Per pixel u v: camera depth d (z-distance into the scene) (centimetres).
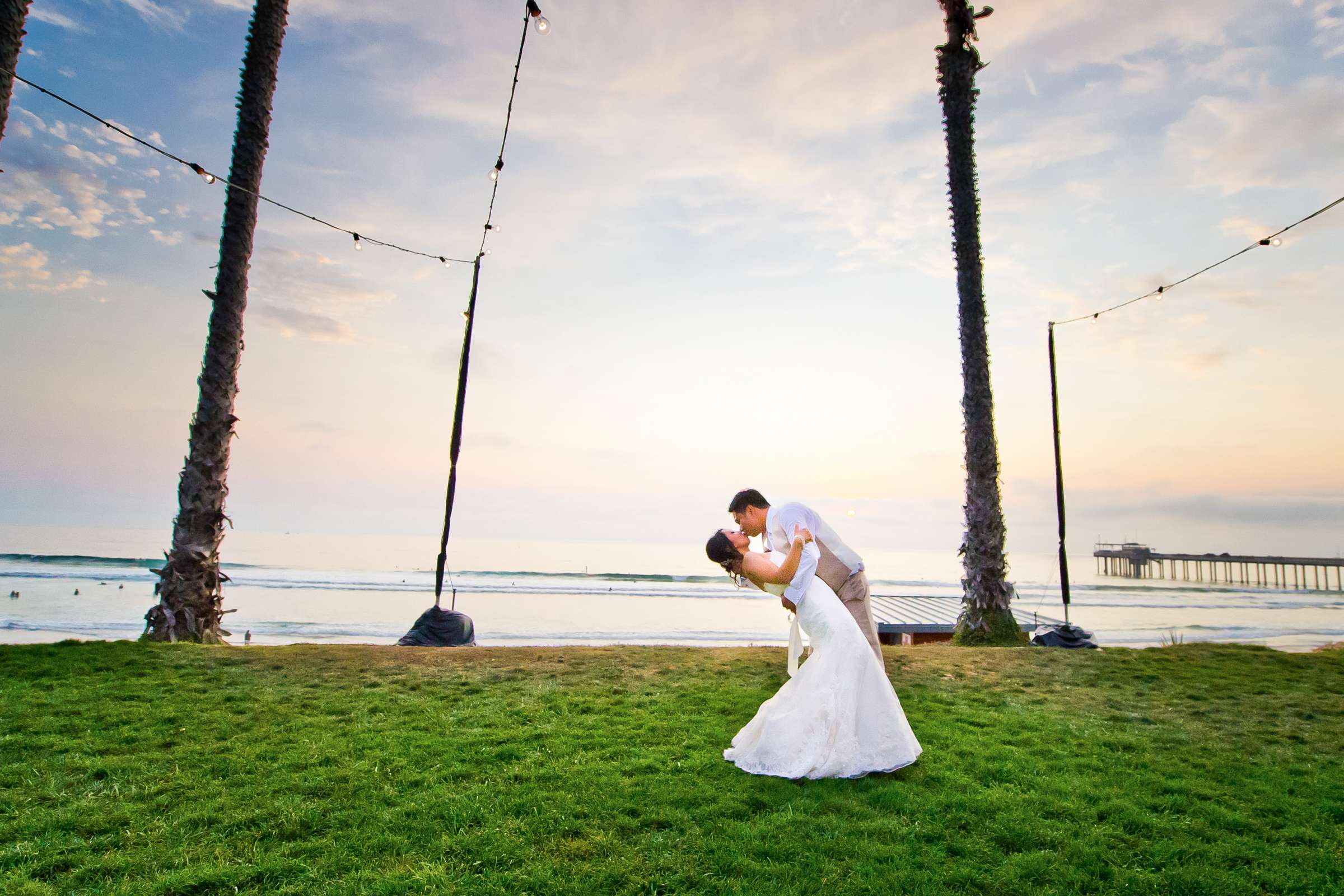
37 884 292
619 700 628
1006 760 469
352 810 374
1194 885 307
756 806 387
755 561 459
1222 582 7556
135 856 320
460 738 506
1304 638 2681
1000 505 1175
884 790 404
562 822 361
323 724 539
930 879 307
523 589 4253
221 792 397
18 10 655
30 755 455
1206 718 596
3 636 1969
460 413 1102
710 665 791
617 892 296
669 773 437
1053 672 779
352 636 2308
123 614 2516
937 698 658
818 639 456
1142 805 397
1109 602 4566
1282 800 406
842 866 319
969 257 1220
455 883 298
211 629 973
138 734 501
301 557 7631
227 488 1014
